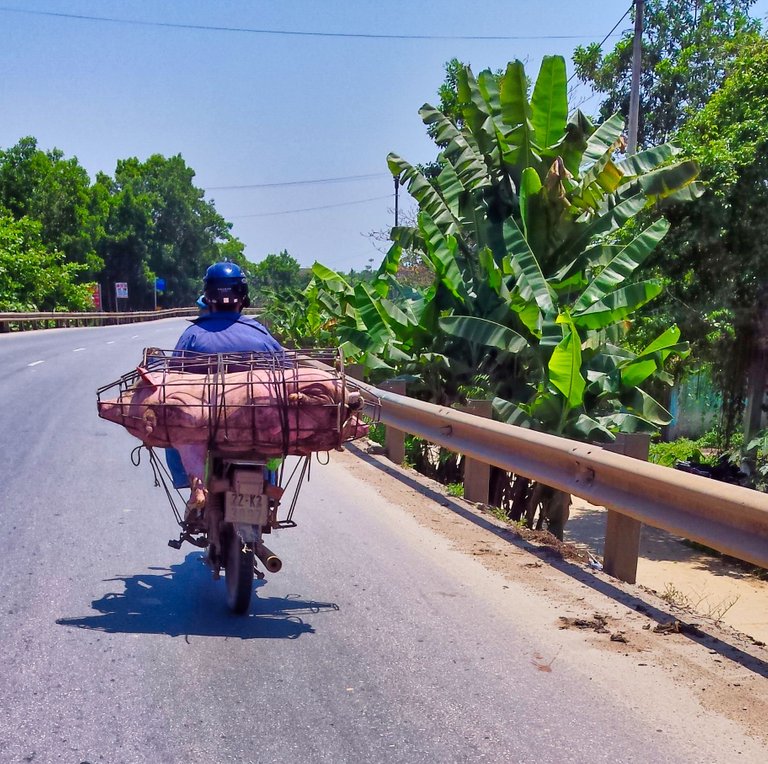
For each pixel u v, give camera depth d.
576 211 12.51
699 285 13.34
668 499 5.58
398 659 4.64
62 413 13.16
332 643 4.84
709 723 4.00
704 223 12.77
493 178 13.87
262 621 5.15
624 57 27.95
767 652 4.97
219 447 4.83
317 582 5.93
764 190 12.45
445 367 13.52
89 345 30.14
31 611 5.16
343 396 4.92
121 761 3.50
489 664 4.61
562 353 9.74
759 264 12.69
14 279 44.66
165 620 5.11
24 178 58.25
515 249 11.57
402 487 9.23
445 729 3.87
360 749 3.66
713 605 9.20
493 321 12.18
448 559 6.56
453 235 13.59
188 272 81.81
